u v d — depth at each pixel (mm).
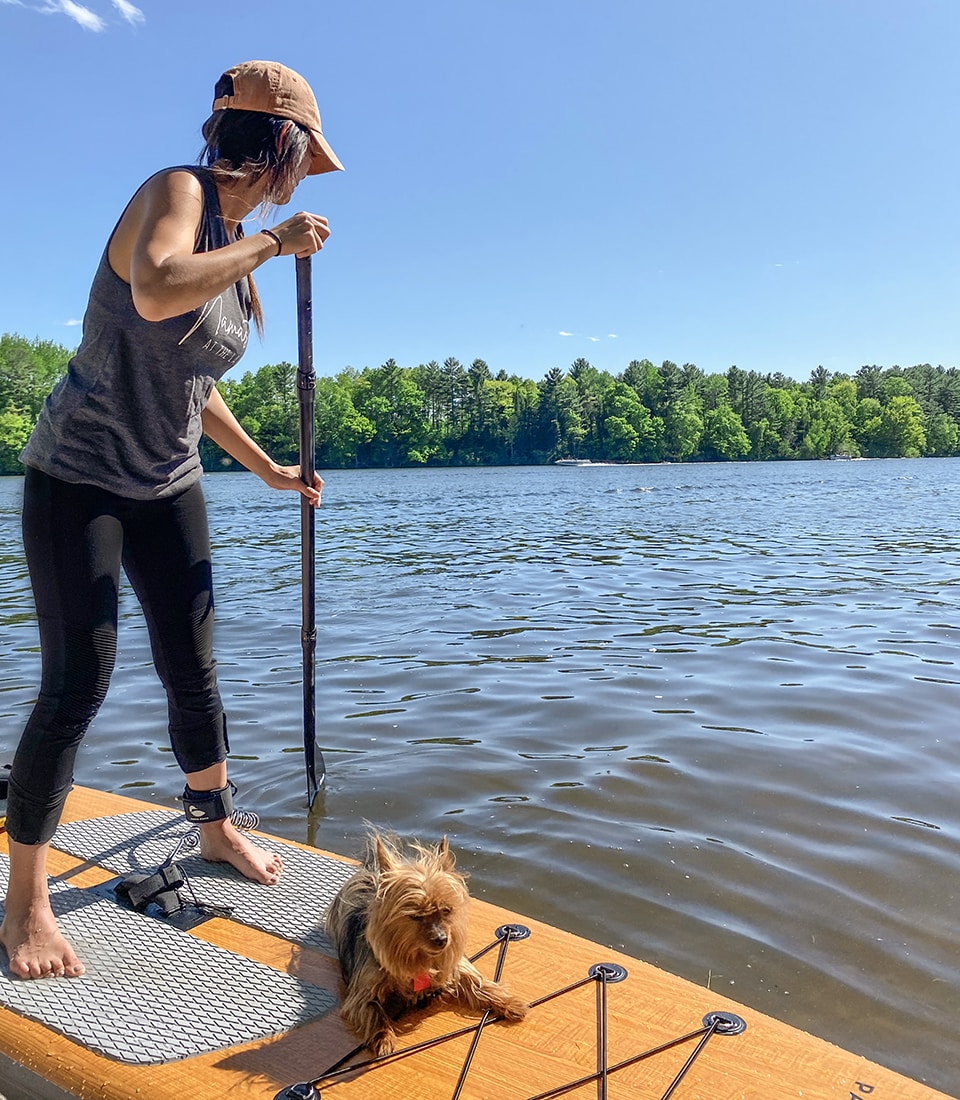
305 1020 2367
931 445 131125
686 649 8172
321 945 2738
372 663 7801
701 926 3621
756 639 8547
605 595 11359
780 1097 2051
